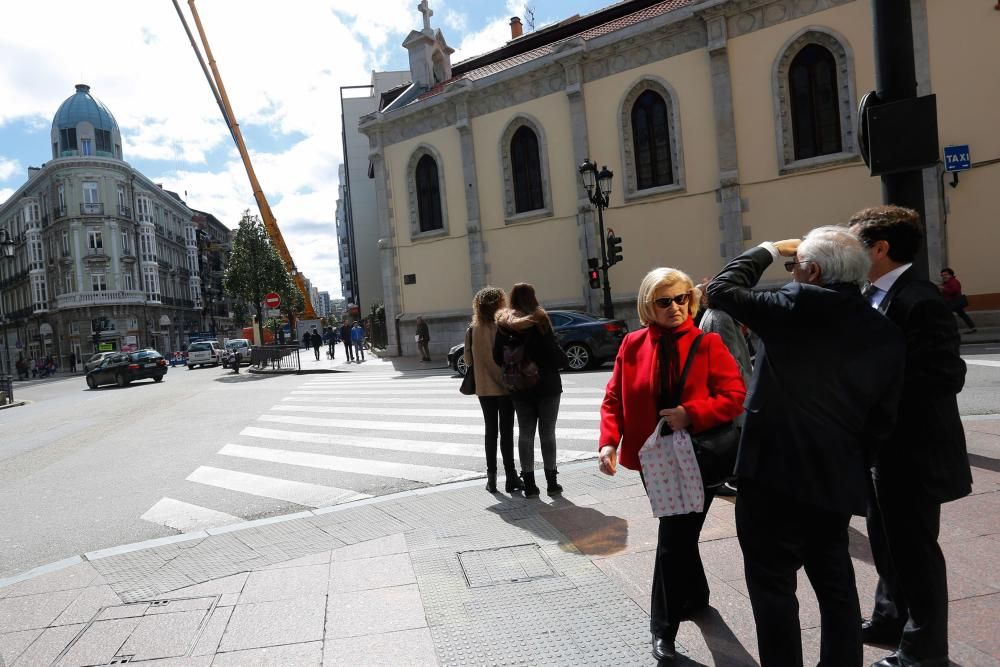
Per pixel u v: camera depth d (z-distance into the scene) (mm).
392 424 8969
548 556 3695
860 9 15648
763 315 2072
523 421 4867
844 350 1972
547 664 2600
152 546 4422
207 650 2879
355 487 5734
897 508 2219
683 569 2531
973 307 14797
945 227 15000
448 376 15828
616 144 19078
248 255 40062
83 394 23297
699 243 17969
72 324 54594
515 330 4762
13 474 7504
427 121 22609
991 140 14500
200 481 6359
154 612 3318
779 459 1988
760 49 16797
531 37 23656
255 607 3291
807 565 2080
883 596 2551
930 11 14883
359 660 2713
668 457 2488
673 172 18375
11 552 4637
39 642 3061
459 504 4871
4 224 68250
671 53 18047
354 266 59188
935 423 2150
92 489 6395
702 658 2545
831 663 2004
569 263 20094
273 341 42844
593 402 9312
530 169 20953
